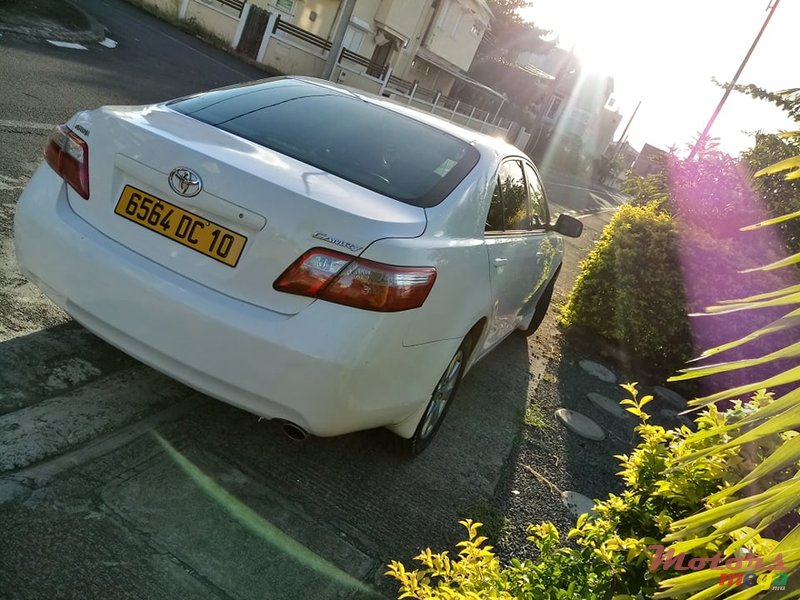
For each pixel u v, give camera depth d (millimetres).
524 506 3275
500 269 3455
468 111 34719
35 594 1914
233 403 2496
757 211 7086
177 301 2412
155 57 14312
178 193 2467
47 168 2836
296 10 26344
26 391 2805
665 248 6164
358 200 2598
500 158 3682
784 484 717
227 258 2426
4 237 3945
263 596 2168
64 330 3334
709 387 6102
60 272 2633
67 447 2566
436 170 3139
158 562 2166
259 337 2344
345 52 24328
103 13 17594
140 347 2549
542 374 5316
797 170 849
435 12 31797
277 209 2381
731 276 5957
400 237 2498
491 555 1699
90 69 10312
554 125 57344
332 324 2350
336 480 2924
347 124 3242
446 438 3672
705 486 1623
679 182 7664
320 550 2459
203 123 2945
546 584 1677
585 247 14406
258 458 2893
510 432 4055
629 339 6336
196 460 2738
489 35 48562
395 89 27391
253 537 2408
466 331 3102
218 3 22875
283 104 3305
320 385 2361
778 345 5754
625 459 1929
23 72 8406
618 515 1791
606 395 5328
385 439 3281
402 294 2438
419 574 1708
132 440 2736
